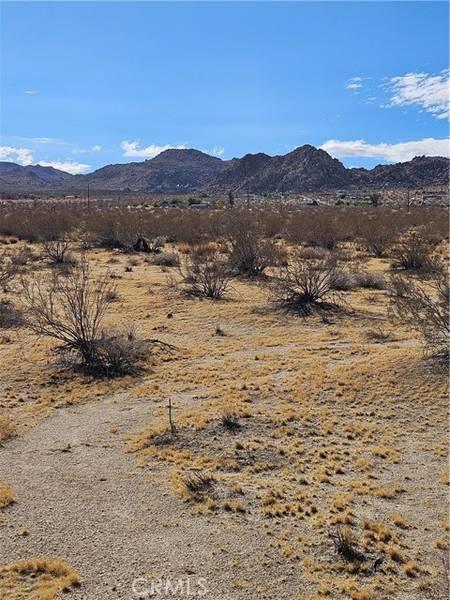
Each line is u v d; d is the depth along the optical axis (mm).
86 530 6445
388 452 8359
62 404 10602
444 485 7359
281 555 5934
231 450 8500
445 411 9641
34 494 7273
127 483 7559
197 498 7094
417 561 5816
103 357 13000
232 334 15656
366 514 6707
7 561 5879
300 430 9211
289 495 7164
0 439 8953
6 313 16859
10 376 12047
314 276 19391
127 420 9812
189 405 10445
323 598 5273
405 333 15172
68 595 5355
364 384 10992
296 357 13258
